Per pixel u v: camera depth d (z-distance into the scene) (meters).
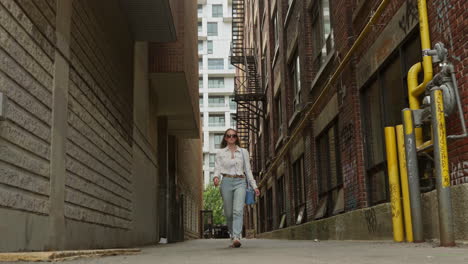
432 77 6.75
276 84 24.52
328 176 14.01
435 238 6.72
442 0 6.64
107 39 9.78
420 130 7.15
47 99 6.36
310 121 15.82
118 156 10.77
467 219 5.80
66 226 7.09
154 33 12.68
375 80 9.99
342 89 11.75
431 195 6.86
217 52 91.31
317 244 9.56
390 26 8.77
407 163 6.89
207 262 4.43
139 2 10.84
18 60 5.45
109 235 9.88
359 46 10.69
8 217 5.10
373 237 9.28
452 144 6.43
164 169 20.72
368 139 10.52
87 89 8.30
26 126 5.64
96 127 8.87
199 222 46.22
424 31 7.03
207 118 89.00
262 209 32.72
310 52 16.17
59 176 6.77
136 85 13.31
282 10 21.50
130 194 12.15
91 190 8.48
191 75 18.75
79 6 7.84
